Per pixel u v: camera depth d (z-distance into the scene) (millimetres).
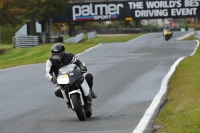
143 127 30188
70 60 34500
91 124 32531
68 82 32719
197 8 174000
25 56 117375
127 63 76125
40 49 132875
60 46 33906
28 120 35250
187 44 134125
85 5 176125
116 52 109562
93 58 92312
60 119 35062
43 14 168625
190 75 55000
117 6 175500
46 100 44469
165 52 106062
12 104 43250
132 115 35031
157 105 38062
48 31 176250
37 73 67688
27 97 46812
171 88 47000
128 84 52469
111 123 32469
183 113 33125
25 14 167250
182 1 174125
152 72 61938
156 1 174375
